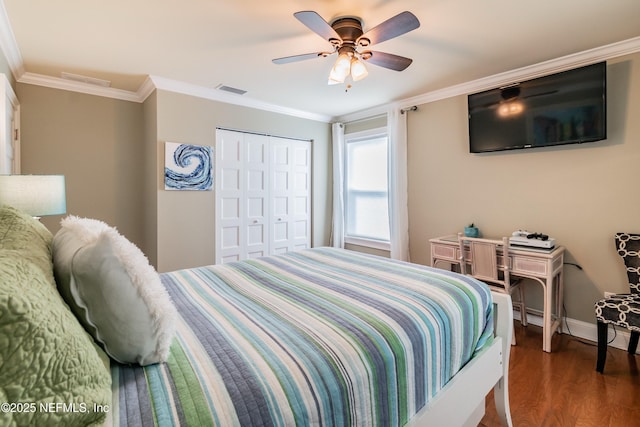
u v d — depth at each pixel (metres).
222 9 1.93
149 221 3.46
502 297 1.63
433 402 1.17
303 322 1.12
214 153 3.58
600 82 2.37
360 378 0.92
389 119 3.93
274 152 4.19
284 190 4.31
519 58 2.63
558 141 2.59
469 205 3.34
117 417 0.64
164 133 3.21
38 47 2.42
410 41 2.33
